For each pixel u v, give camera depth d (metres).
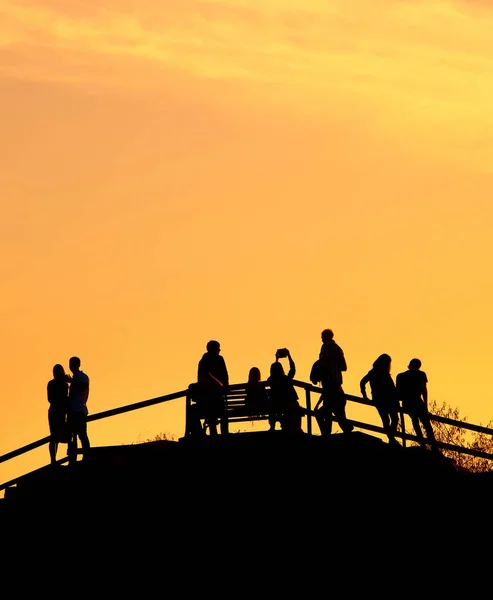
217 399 63.59
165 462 62.69
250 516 60.97
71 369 63.91
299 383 64.12
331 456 61.66
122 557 61.22
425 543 59.28
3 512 63.00
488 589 58.12
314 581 59.31
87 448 63.31
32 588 61.53
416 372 62.03
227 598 59.56
